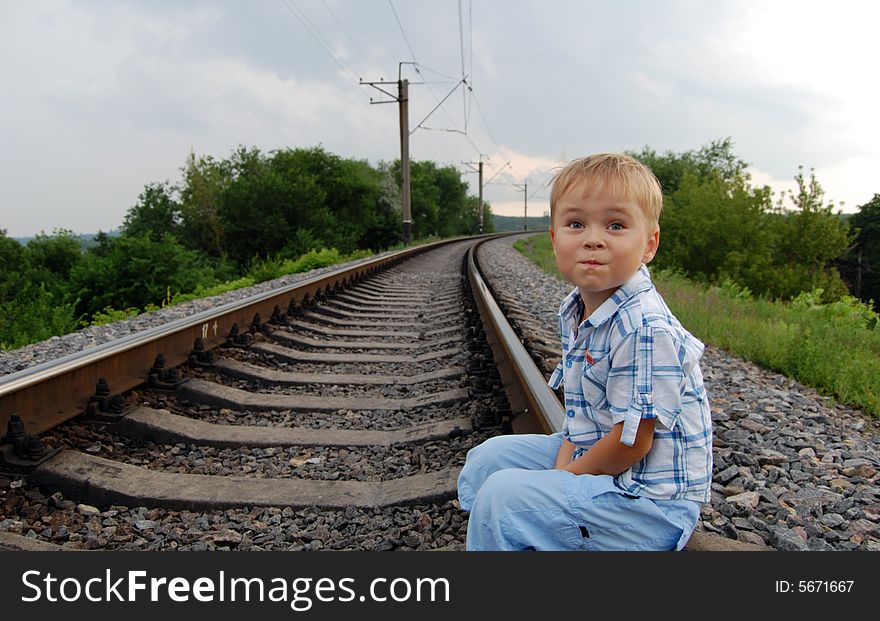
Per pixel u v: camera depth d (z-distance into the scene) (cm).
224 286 1677
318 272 1559
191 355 516
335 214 4828
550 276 1709
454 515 287
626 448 165
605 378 175
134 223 4050
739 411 462
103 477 300
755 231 2053
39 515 277
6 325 1652
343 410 447
